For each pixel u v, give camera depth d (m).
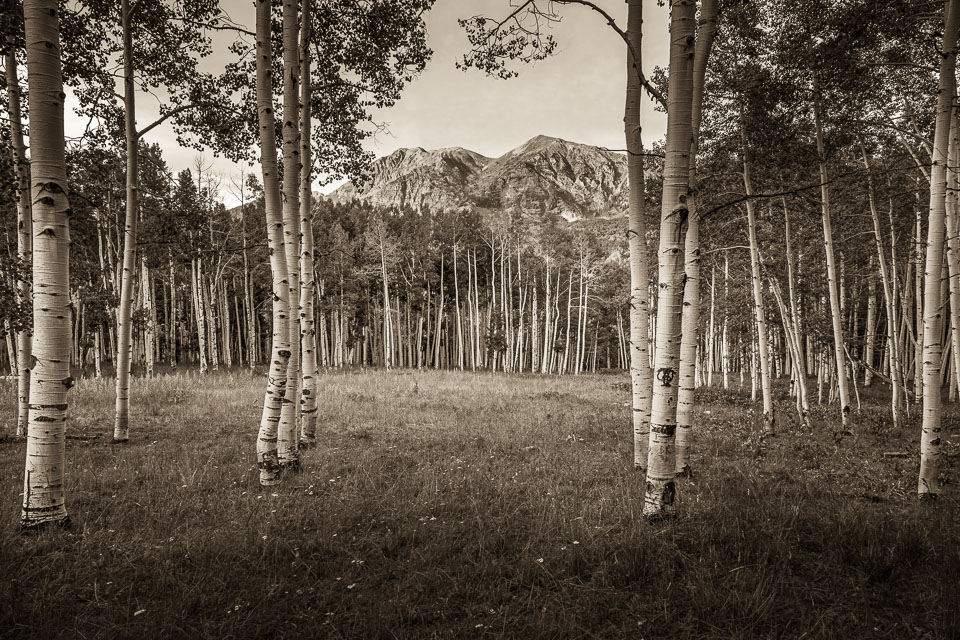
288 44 7.38
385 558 4.14
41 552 4.09
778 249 16.11
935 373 6.34
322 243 38.94
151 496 5.86
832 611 3.31
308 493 5.99
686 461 7.20
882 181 13.34
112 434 10.23
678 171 4.68
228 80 10.86
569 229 45.59
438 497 5.76
